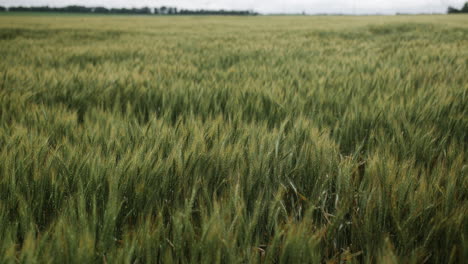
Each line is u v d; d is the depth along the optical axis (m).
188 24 26.98
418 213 1.06
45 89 3.14
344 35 13.68
